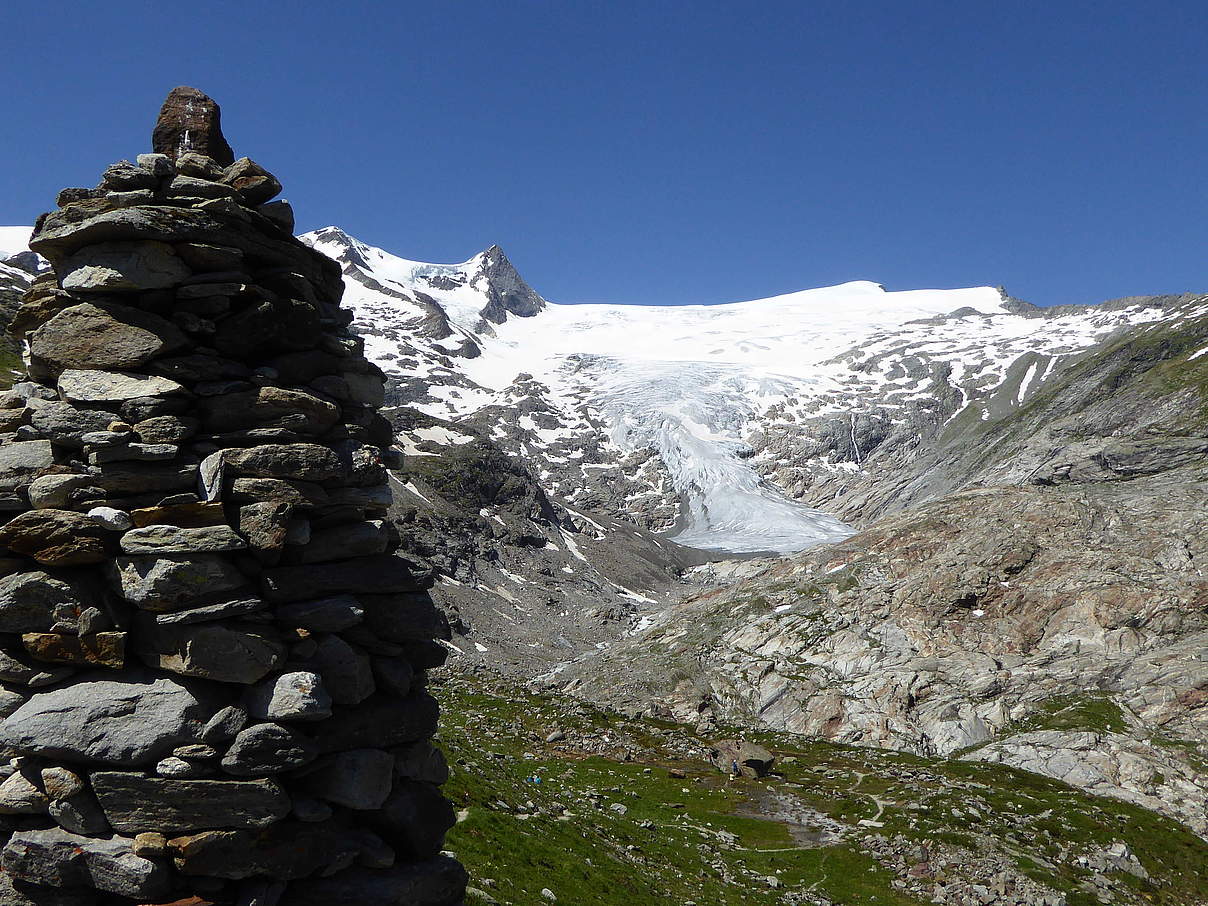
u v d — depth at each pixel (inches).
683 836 2568.9
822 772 4035.4
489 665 7155.5
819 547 7608.3
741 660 6087.6
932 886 2564.0
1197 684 4731.8
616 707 5649.6
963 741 4795.8
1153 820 3531.0
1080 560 6018.7
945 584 6166.3
